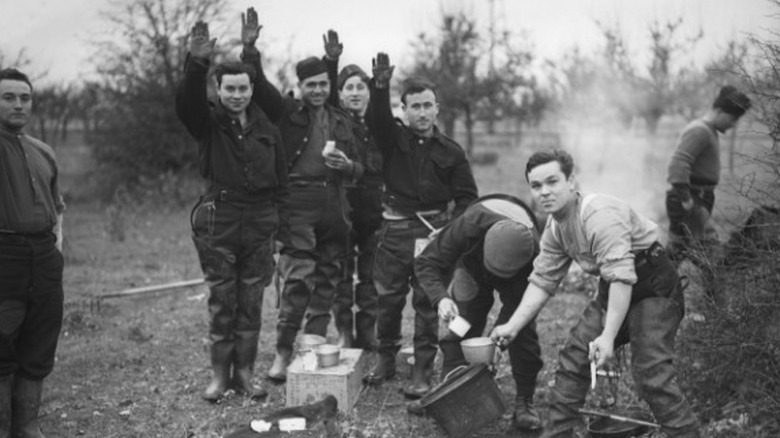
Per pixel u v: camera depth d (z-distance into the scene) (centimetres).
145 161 2003
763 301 438
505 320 475
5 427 432
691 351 470
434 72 1867
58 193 459
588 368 406
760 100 458
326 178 559
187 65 487
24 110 429
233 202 507
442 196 539
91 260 1189
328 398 492
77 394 555
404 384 561
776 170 443
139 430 484
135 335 711
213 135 507
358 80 604
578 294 829
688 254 507
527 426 475
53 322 448
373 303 617
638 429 405
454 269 515
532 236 452
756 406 429
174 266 1140
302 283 558
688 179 629
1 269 419
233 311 525
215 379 531
